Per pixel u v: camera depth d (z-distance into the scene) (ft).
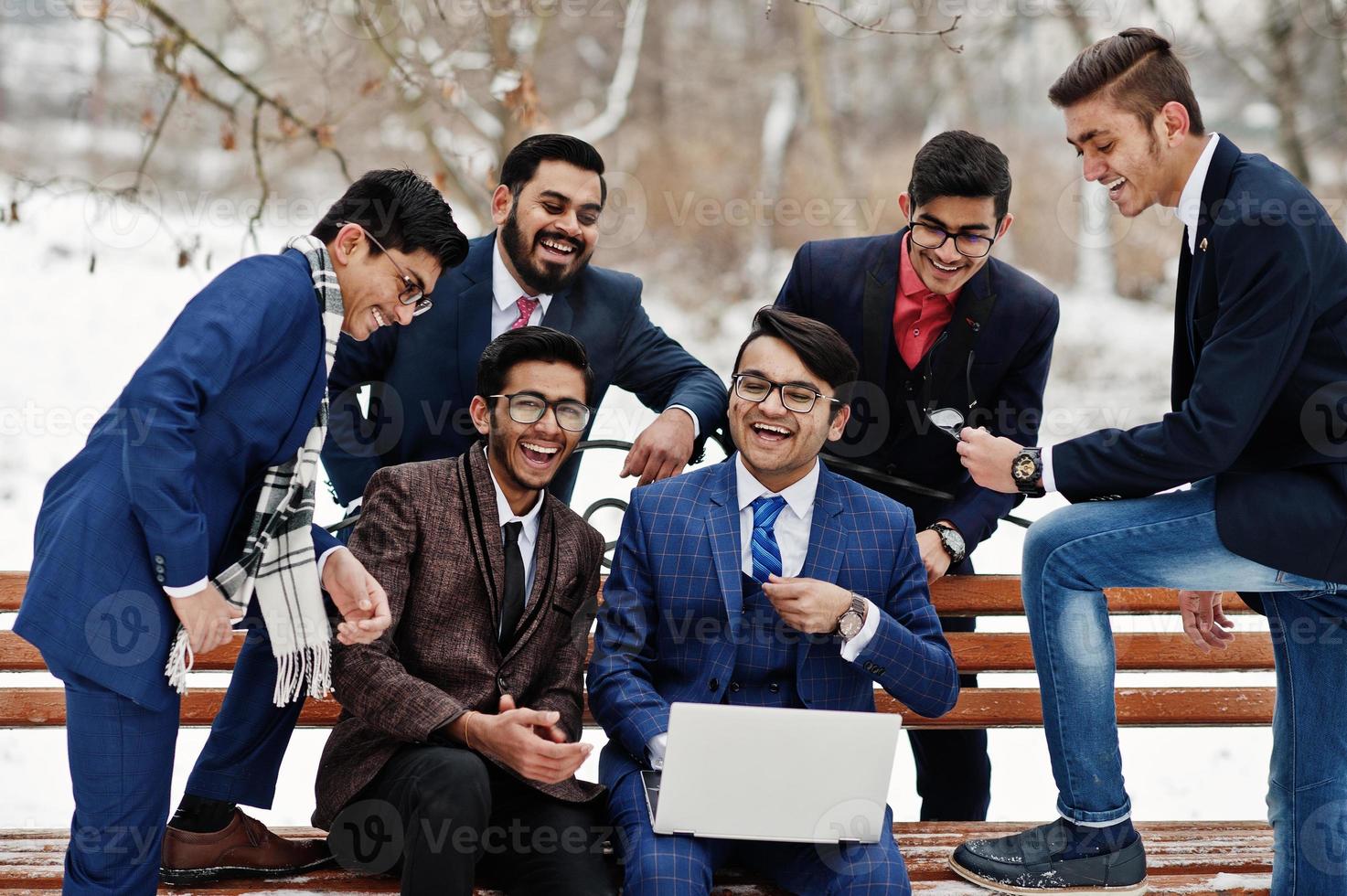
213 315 7.40
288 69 29.91
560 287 10.48
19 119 32.96
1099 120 8.48
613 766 8.89
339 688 8.36
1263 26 35.60
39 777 14.79
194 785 8.76
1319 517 8.02
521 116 21.36
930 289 10.20
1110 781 8.74
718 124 41.96
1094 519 8.64
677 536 9.00
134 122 30.58
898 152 42.16
